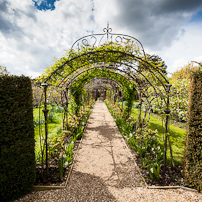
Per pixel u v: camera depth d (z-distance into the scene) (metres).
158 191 2.03
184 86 4.91
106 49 2.84
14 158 1.78
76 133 4.54
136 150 3.40
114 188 2.10
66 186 2.11
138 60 2.92
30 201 1.80
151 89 5.40
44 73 3.03
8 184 1.76
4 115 1.68
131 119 5.71
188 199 1.87
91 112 9.88
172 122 6.43
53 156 2.87
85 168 2.69
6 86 1.67
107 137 4.60
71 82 4.38
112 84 9.98
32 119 1.96
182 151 3.45
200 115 1.97
